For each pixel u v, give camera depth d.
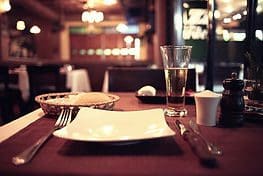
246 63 0.75
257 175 0.34
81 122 0.52
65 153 0.42
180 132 0.52
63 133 0.45
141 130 0.49
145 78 1.30
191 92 0.95
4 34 4.36
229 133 0.53
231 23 1.67
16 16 5.85
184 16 1.76
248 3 0.94
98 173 0.34
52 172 0.35
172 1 1.87
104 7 6.59
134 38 7.28
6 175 0.35
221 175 0.34
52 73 2.64
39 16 6.89
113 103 0.71
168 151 0.42
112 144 0.44
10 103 2.73
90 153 0.42
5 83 2.66
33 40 6.78
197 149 0.40
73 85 3.52
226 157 0.40
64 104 0.65
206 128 0.57
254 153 0.42
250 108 0.65
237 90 0.59
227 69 1.83
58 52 8.21
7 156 0.41
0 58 4.18
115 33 8.59
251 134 0.52
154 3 3.94
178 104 0.70
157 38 3.25
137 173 0.34
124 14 7.56
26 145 0.46
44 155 0.41
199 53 1.78
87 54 8.71
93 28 8.39
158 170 0.35
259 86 0.65
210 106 0.58
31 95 2.56
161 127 0.48
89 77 4.81
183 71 0.70
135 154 0.41
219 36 1.76
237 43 1.51
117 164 0.37
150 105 0.85
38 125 0.60
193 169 0.35
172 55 0.69
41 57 7.17
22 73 2.91
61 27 7.45
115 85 1.33
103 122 0.53
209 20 1.47
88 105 0.64
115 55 8.59
